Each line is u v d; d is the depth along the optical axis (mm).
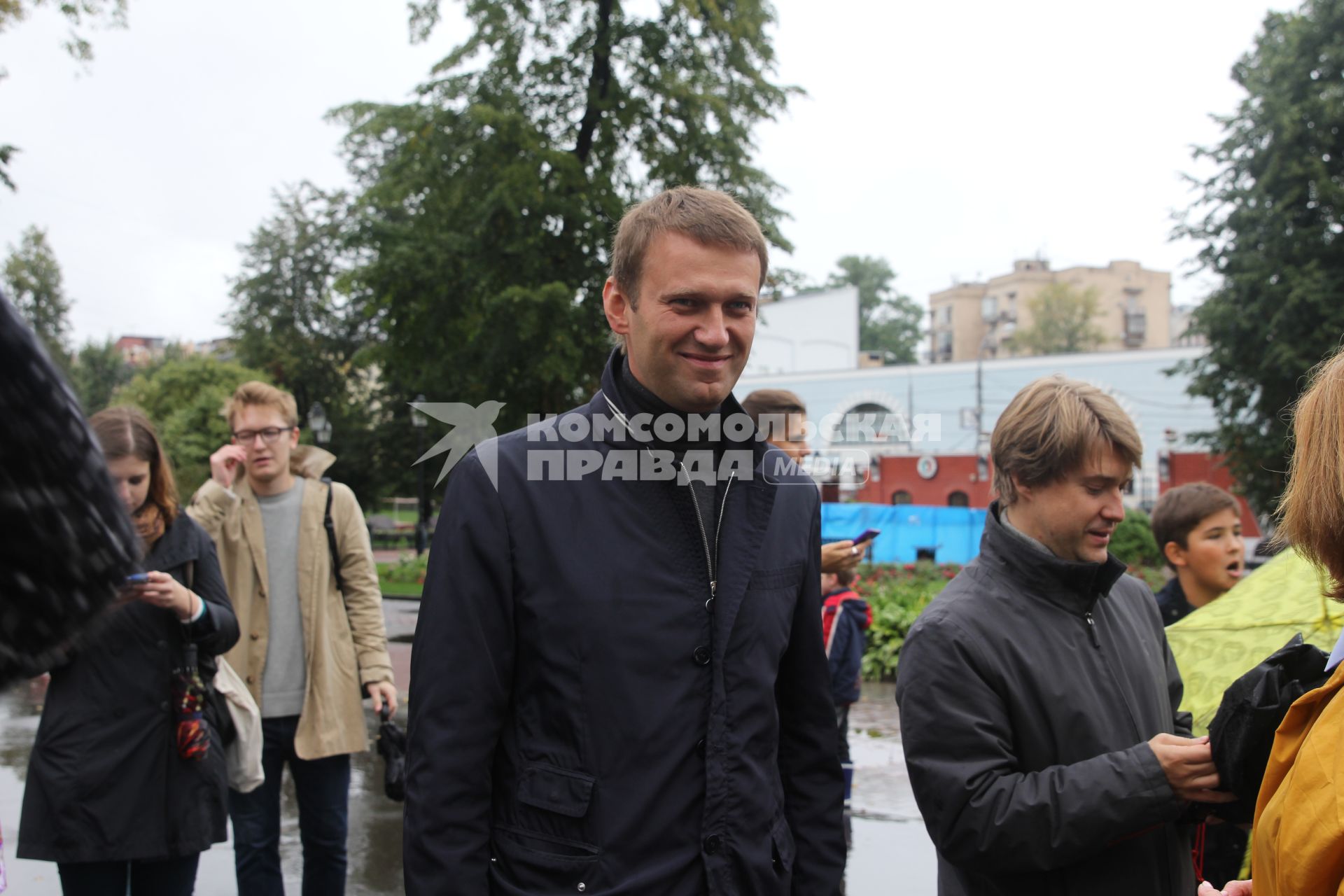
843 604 5047
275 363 38688
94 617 595
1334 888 1185
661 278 1724
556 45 17000
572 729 1675
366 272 17031
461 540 1724
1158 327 85375
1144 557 21391
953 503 29078
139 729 2826
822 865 1902
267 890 3461
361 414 36938
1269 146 20078
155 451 2936
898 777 6352
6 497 547
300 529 3596
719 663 1729
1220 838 2418
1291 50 19922
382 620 3717
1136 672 2057
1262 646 2379
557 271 16719
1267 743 1643
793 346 52469
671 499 1766
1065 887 1911
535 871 1658
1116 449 1990
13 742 6840
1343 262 19484
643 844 1640
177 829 2861
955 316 90375
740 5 16719
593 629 1679
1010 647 1972
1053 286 76938
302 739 3447
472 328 16609
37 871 4609
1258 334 19984
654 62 16906
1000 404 40125
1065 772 1836
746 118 17766
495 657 1713
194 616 2873
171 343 62031
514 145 16422
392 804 5660
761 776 1746
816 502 2004
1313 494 1343
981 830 1856
